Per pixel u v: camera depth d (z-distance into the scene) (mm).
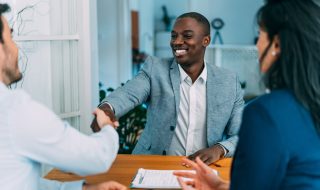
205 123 1897
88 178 1517
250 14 6496
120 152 2736
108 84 5152
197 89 1894
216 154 1707
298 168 863
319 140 874
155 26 8383
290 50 889
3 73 1042
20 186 959
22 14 1923
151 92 1913
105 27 5031
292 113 872
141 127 2928
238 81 1981
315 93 881
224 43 6629
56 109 2195
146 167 1641
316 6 900
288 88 909
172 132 1890
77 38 2209
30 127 925
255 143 854
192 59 1843
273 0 935
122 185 1315
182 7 8094
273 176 853
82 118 2277
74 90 2268
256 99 923
